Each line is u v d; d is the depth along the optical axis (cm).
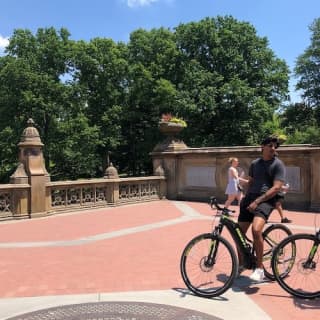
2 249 784
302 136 4309
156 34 4041
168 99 3581
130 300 490
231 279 495
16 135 3481
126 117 3962
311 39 4597
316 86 4572
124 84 4134
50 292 527
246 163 1470
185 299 491
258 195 536
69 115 3766
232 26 3809
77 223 1091
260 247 519
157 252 743
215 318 430
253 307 464
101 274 606
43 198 1220
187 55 3866
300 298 492
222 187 1531
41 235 926
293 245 530
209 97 3434
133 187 1536
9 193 1164
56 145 3628
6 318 438
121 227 1016
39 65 3759
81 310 458
